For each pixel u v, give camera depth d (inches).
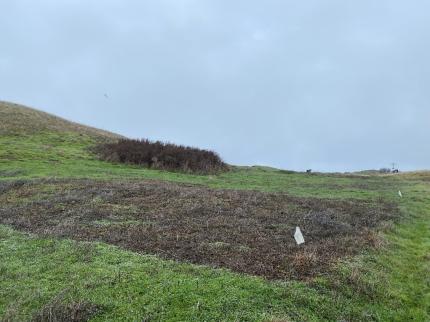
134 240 522.9
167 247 500.7
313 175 1561.3
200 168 1346.0
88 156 1406.3
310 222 661.9
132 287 390.3
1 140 1499.8
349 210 793.6
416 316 424.8
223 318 349.4
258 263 465.4
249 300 377.4
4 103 2050.9
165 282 399.5
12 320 340.8
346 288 434.3
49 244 499.8
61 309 350.9
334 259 497.7
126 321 342.6
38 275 418.0
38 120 1859.0
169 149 1413.6
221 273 426.3
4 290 390.3
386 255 558.3
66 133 1742.1
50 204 704.4
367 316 396.5
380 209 834.8
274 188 1098.1
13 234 543.2
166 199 747.4
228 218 643.5
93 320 343.6
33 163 1228.5
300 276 442.6
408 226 735.7
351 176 1631.4
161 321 343.6
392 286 472.1
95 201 719.1
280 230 604.1
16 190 832.3
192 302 368.2
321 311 384.2
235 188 1034.1
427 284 497.0
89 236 534.9
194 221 617.0
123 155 1369.3
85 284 394.3
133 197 758.5
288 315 366.0
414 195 1091.9
